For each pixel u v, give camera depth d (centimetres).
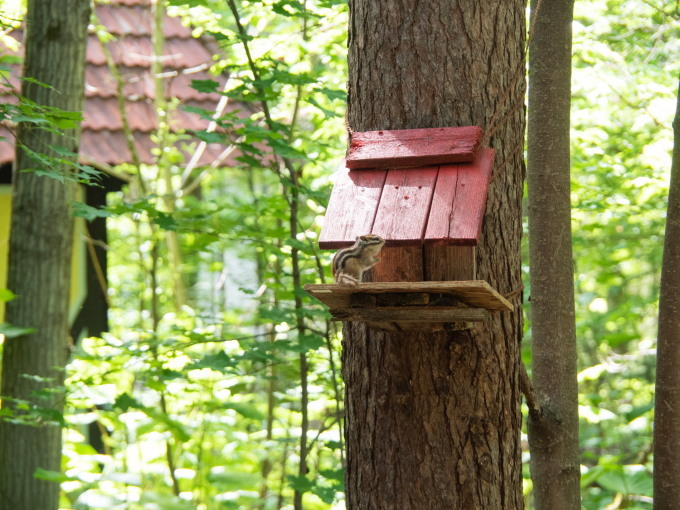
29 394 759
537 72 549
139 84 1073
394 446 429
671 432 529
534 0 557
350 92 467
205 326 923
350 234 411
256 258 1251
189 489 934
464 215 404
